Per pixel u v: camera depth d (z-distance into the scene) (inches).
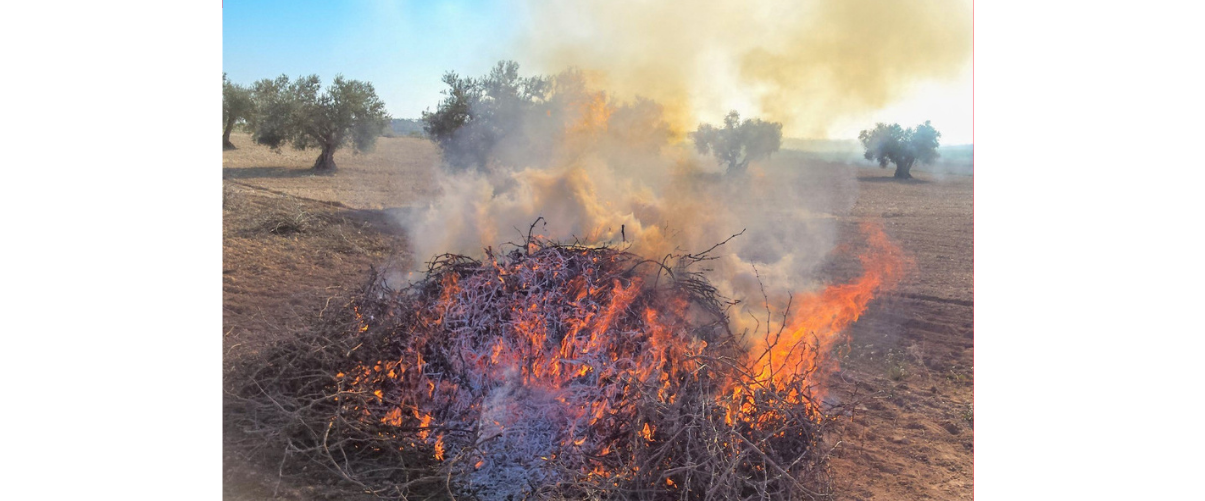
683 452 142.7
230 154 576.7
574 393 157.0
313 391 165.6
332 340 169.3
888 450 186.9
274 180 482.0
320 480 152.6
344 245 339.0
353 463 158.4
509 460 156.6
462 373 164.2
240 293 268.4
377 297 183.0
